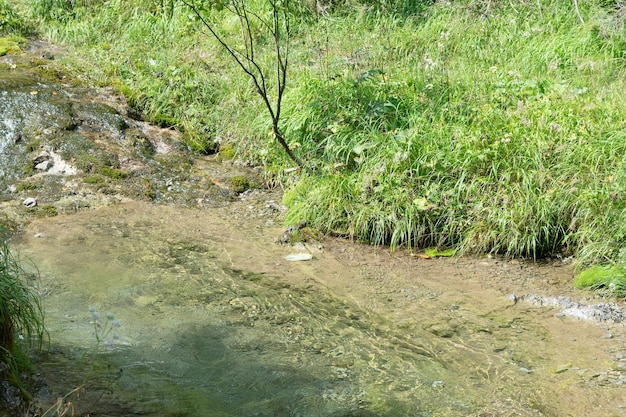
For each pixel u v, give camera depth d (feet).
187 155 25.82
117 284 17.22
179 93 27.96
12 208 21.21
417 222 20.58
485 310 17.13
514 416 12.89
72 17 33.53
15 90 25.85
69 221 20.85
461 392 13.58
